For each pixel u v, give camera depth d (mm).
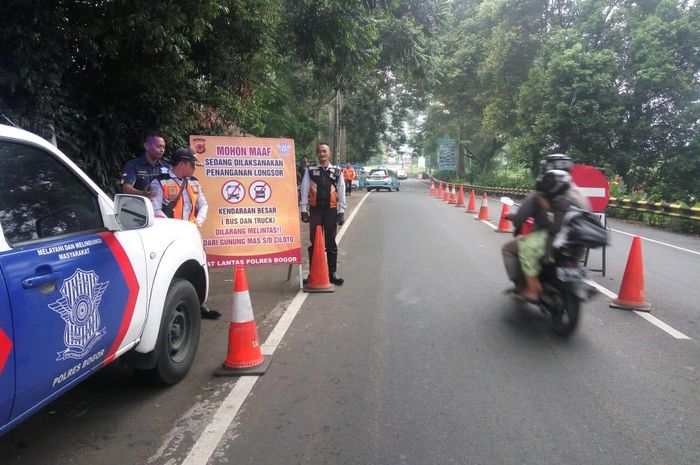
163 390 4203
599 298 6992
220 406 3916
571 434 3502
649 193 21781
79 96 7012
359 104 30906
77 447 3367
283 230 7434
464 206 22641
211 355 4977
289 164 7434
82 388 4227
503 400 3994
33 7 5352
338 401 3988
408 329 5672
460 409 3850
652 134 21281
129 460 3221
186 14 6363
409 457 3234
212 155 7191
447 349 5074
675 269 9039
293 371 4555
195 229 4945
